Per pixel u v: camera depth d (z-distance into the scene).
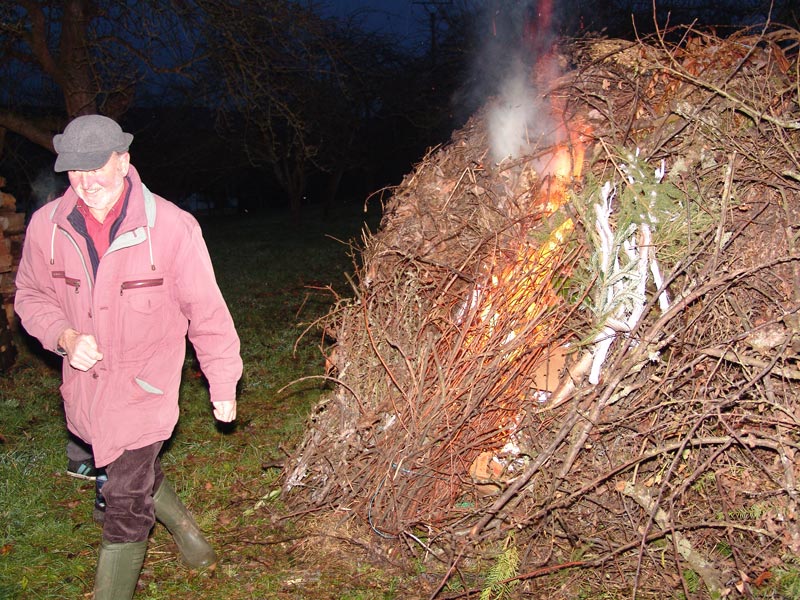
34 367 7.20
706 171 3.58
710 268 3.34
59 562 3.65
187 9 10.05
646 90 3.88
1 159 13.99
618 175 3.56
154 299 2.92
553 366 3.54
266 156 21.17
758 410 3.23
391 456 3.62
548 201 3.84
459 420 3.50
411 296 3.92
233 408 3.08
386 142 26.08
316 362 7.22
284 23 10.74
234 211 36.19
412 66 21.64
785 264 3.36
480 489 3.54
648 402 3.33
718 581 3.11
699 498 3.34
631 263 3.37
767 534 3.07
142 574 3.52
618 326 3.33
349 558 3.57
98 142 2.69
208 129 22.84
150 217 2.89
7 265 7.46
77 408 2.99
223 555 3.65
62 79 10.23
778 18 11.01
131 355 2.93
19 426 5.61
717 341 3.33
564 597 3.20
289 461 4.20
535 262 3.64
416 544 3.56
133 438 2.97
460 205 4.12
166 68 10.34
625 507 3.22
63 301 2.96
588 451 3.38
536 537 3.37
